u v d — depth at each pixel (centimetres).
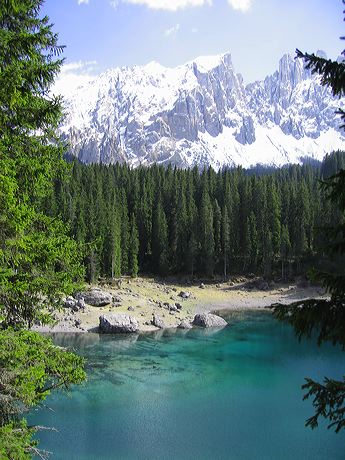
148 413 2823
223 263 10094
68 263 1219
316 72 758
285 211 10938
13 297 1109
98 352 4403
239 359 4184
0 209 998
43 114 1131
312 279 758
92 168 12762
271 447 2378
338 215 8362
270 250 9562
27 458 1005
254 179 11869
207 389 3294
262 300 8219
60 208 8625
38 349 1131
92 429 2573
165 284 9106
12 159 1077
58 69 1106
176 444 2408
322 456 2289
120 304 6644
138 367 3872
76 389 3238
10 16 1085
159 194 11312
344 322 715
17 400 1070
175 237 10169
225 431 2572
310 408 2919
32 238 1135
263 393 3219
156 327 5775
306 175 16988
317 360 4138
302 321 738
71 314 5909
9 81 983
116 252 8525
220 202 11412
